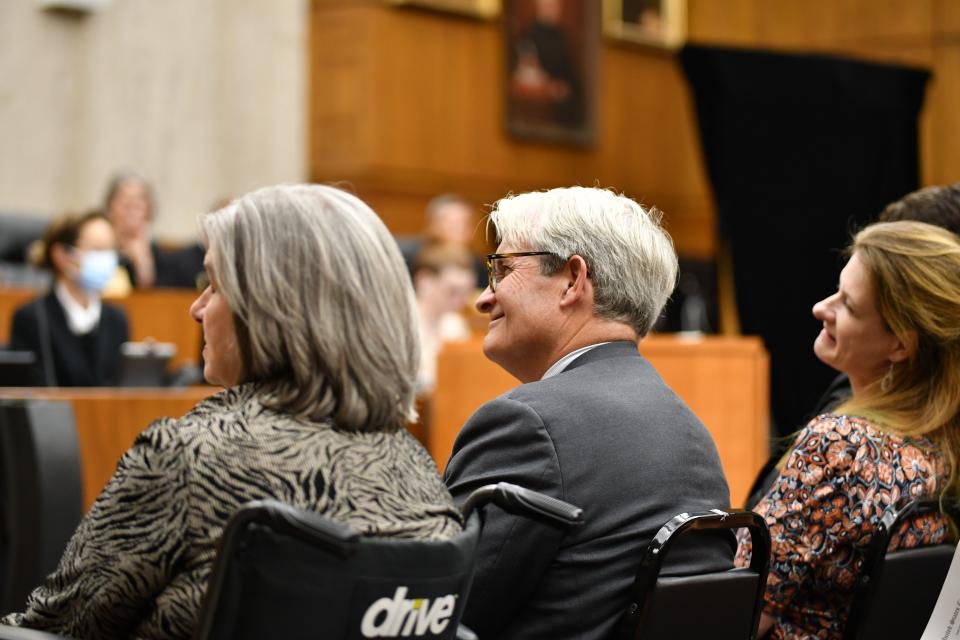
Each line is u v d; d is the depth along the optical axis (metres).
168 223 9.95
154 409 3.85
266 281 1.68
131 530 1.58
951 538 2.37
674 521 1.90
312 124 11.19
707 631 1.97
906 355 2.42
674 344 3.72
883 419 2.38
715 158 6.93
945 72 11.77
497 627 2.07
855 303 2.47
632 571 2.05
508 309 2.33
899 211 2.86
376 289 1.72
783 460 2.63
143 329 6.34
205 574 1.54
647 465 2.10
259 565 1.39
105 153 9.67
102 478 3.77
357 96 11.05
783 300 6.83
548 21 12.35
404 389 1.74
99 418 3.77
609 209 2.33
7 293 6.34
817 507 2.32
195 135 10.13
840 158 7.02
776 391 6.45
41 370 5.80
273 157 10.59
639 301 2.31
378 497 1.62
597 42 12.74
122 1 9.77
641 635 1.87
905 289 2.40
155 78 9.92
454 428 3.82
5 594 3.33
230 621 1.40
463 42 11.74
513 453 2.08
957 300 2.36
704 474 2.18
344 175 11.06
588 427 2.10
